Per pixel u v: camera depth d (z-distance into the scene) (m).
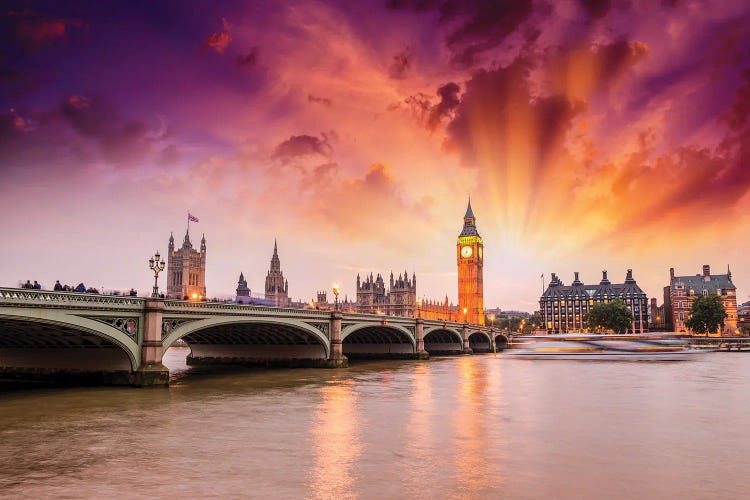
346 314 83.94
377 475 21.48
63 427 31.62
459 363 97.94
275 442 27.58
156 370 50.50
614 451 25.73
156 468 22.48
